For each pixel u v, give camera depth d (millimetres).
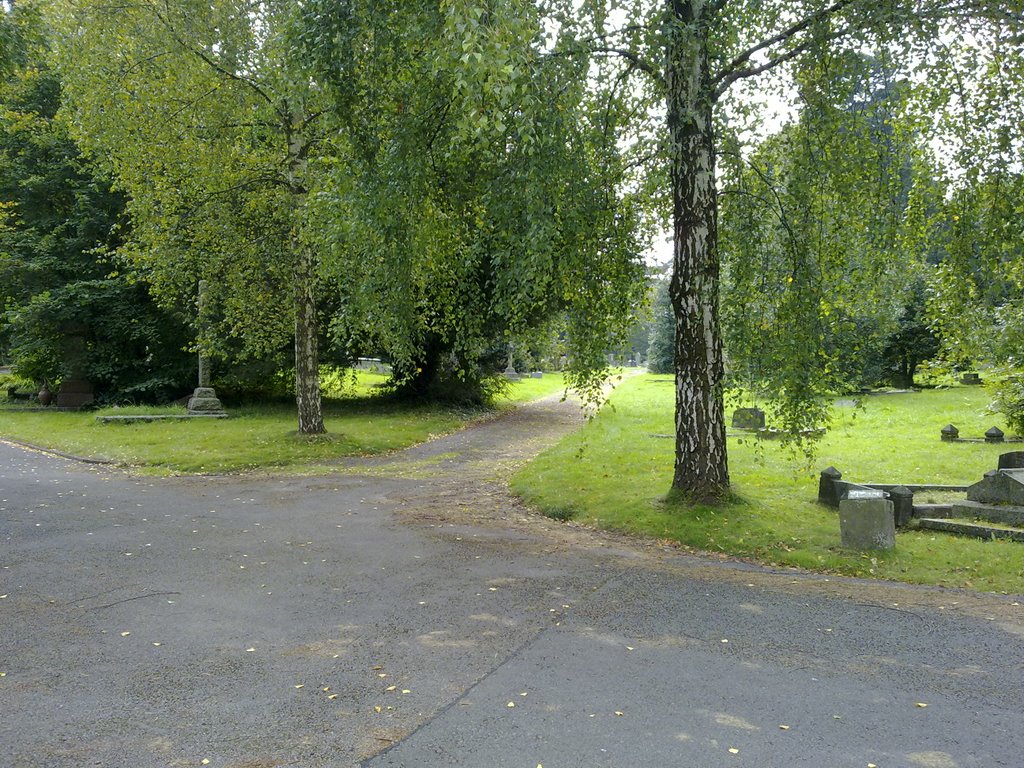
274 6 14289
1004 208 8453
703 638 5398
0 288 24844
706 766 3588
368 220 8156
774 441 16750
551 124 7316
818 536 8180
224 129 15414
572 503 10281
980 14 7730
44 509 10047
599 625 5668
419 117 8141
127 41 14500
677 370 9617
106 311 24875
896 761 3646
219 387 26281
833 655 5078
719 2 8281
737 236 8828
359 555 7789
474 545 8297
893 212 8781
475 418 24516
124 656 5000
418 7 7383
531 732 3926
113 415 21328
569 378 9469
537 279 7777
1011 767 3596
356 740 3836
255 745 3781
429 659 4961
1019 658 5035
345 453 15867
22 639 5316
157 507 10344
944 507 8742
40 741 3811
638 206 10055
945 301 10125
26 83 21172
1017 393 14625
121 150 14828
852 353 8914
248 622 5699
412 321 9852
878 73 8305
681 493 9508
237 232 15773
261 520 9539
